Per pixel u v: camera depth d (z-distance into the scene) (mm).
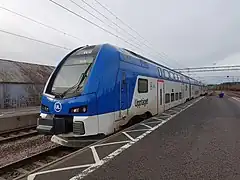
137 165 5105
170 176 4492
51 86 8625
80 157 5641
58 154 8734
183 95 26391
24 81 41969
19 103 40938
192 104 25359
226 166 5066
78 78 8344
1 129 12414
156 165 5113
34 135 12469
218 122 11617
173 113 15367
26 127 14234
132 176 4488
